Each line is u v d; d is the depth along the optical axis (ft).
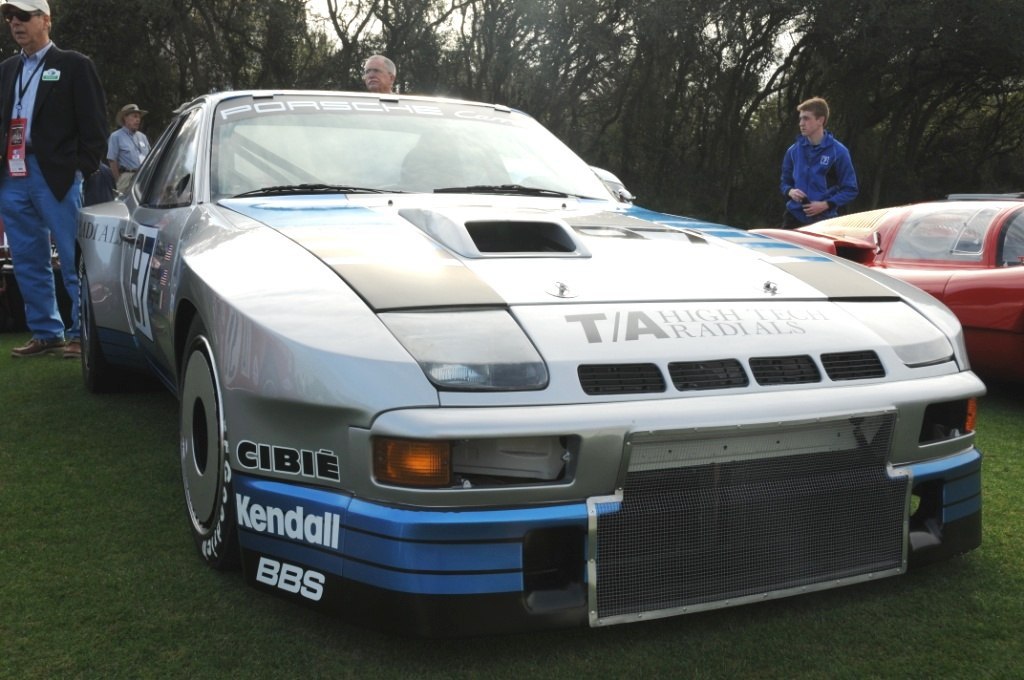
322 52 85.66
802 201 19.93
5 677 5.38
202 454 7.08
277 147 9.11
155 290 8.73
